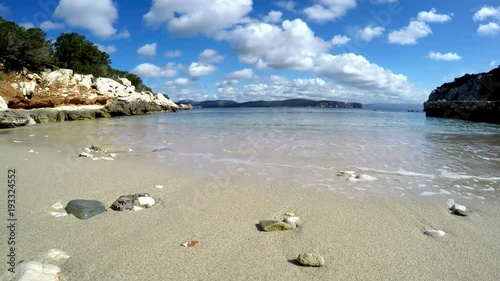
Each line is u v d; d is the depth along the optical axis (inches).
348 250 150.9
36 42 1427.2
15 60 1353.3
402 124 1050.1
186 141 557.3
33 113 1117.1
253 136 639.8
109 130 802.8
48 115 1178.6
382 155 405.7
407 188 256.4
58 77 1519.4
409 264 138.3
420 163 356.2
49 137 632.4
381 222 185.8
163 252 147.5
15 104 1254.9
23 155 404.2
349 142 538.0
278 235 167.2
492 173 309.0
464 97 2049.7
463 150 450.0
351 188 255.3
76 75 1642.5
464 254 147.6
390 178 288.4
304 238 163.6
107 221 183.8
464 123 1128.8
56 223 179.0
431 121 1259.8
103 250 148.8
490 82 1827.0
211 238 162.9
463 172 313.0
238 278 127.3
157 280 125.3
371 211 203.9
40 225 175.9
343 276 128.9
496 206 214.7
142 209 204.4
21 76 1355.8
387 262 139.9
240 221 185.9
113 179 279.4
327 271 132.6
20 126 927.7
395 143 527.5
